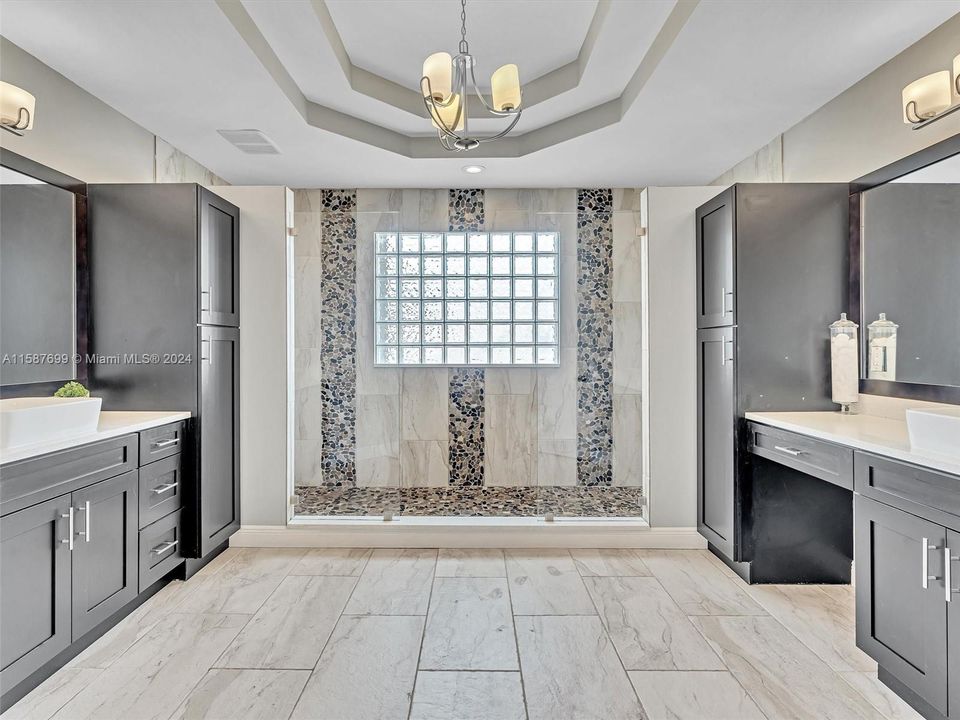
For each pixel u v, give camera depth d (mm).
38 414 2033
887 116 2656
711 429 3223
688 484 3451
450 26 2801
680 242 3451
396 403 3551
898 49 2525
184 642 2293
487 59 3123
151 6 2174
